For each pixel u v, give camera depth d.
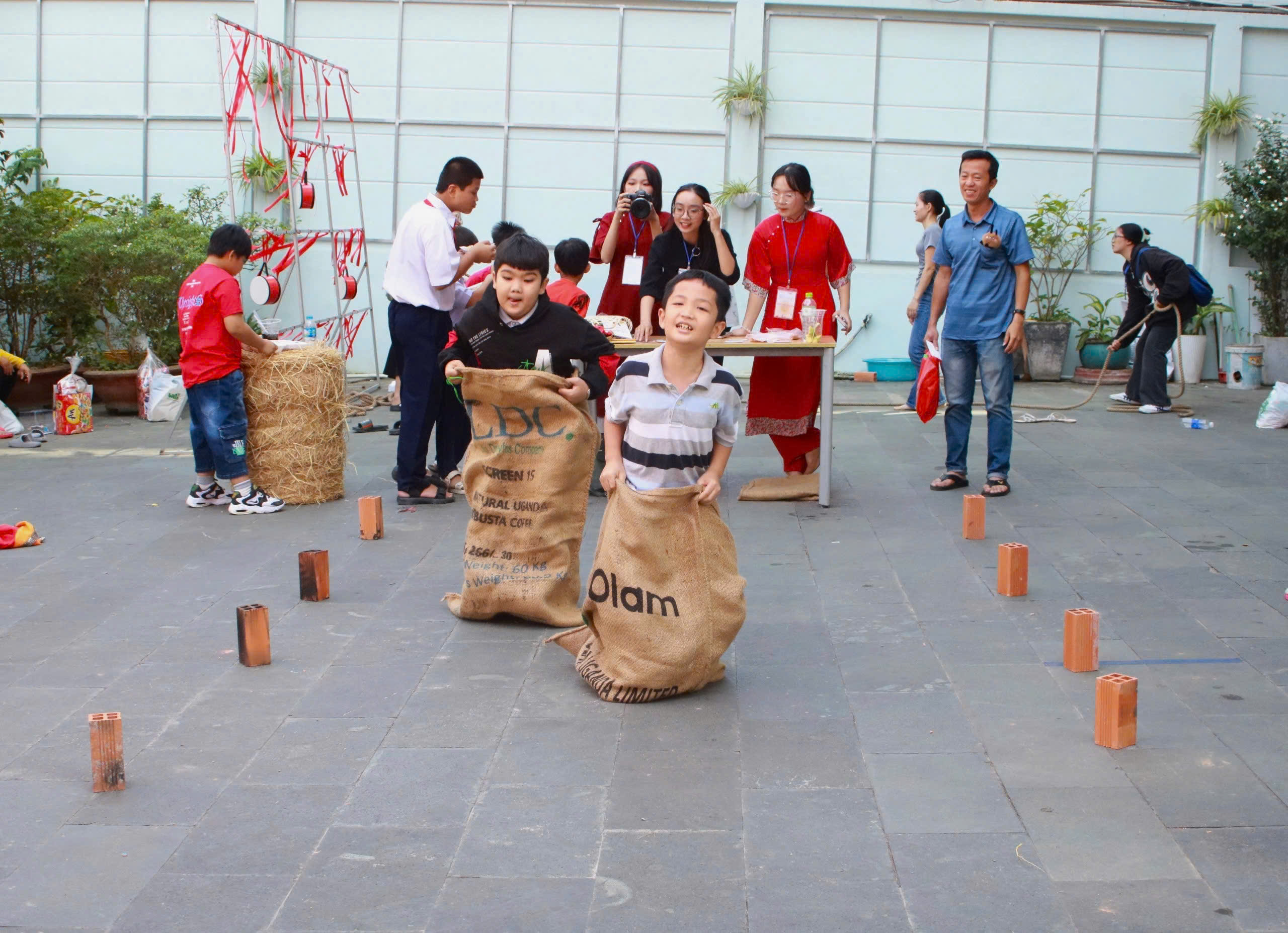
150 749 3.49
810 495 6.67
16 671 4.11
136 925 2.60
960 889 2.71
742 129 11.88
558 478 4.50
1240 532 5.91
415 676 4.06
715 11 11.78
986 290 6.65
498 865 2.84
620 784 3.25
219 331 6.24
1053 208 11.86
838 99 11.98
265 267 9.50
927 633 4.45
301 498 6.61
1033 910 2.62
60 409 8.90
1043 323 11.92
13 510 6.51
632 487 4.01
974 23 11.89
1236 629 4.45
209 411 6.29
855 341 12.28
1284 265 11.58
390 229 12.03
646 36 11.82
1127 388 10.31
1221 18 11.84
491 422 4.51
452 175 6.32
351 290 10.63
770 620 4.63
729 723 3.66
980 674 4.03
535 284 4.42
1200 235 12.15
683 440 3.89
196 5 11.73
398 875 2.80
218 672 4.10
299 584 5.09
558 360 4.55
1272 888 2.70
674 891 2.72
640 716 3.72
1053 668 4.08
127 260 9.67
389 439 8.75
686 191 6.63
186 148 11.91
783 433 6.83
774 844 2.92
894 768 3.33
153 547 5.75
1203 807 3.08
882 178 12.09
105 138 11.92
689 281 3.83
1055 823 3.01
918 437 8.70
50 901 2.70
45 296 10.04
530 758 3.42
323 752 3.46
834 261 6.90
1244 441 8.55
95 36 11.82
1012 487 7.00
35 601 4.90
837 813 3.07
